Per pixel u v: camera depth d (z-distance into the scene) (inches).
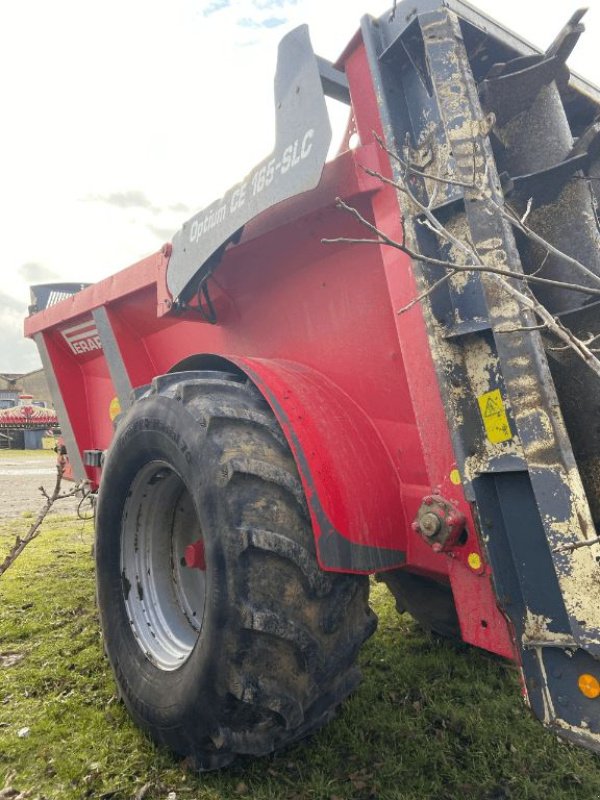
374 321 76.8
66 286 167.8
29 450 934.4
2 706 92.6
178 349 121.9
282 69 70.1
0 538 226.4
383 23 70.2
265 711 63.1
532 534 57.9
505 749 78.5
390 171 69.2
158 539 93.5
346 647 67.4
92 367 156.8
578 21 61.7
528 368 55.0
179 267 94.9
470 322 60.7
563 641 54.6
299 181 66.5
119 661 85.3
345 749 78.9
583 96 90.6
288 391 75.6
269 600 63.1
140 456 84.9
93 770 75.4
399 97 68.6
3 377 2020.2
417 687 95.7
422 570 78.5
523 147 68.3
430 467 66.4
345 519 67.5
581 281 63.4
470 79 61.7
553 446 53.4
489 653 107.7
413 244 64.1
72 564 181.3
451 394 61.4
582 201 65.2
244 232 88.7
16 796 71.6
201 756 70.5
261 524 65.2
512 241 57.4
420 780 72.3
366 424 77.9
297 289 88.4
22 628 124.1
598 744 51.8
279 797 69.6
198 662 66.6
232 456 68.4
